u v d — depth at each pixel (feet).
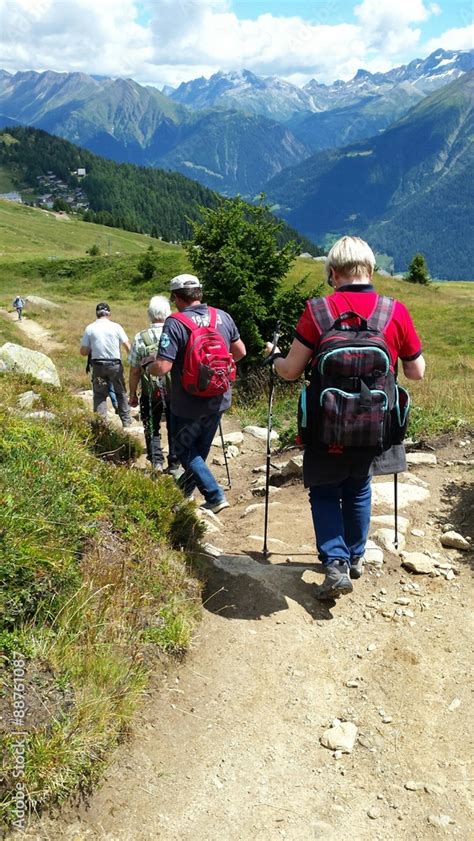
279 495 23.59
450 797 9.91
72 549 12.77
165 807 9.48
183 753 10.46
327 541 14.11
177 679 11.98
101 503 15.08
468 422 28.09
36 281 255.09
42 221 598.34
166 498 17.21
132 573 13.64
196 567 15.35
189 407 17.06
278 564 16.78
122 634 11.91
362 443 12.42
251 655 12.90
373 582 15.65
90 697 10.25
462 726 11.24
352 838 9.26
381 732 11.16
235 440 33.50
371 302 13.07
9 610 10.84
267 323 54.75
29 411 23.67
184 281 16.98
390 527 18.17
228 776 10.16
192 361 16.40
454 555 17.03
